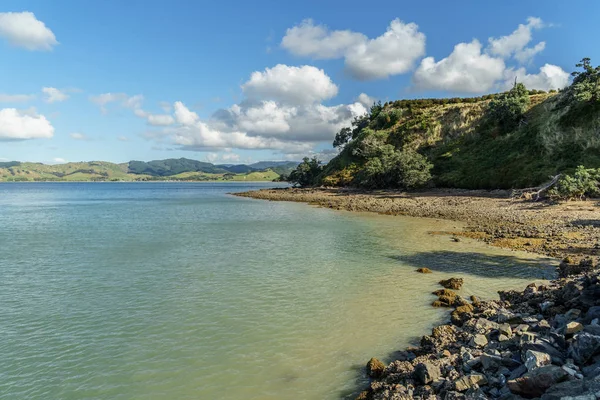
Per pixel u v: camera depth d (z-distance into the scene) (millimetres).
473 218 41250
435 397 7910
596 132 59312
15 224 45594
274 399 9422
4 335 13203
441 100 123500
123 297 17141
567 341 8547
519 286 17672
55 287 18719
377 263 23062
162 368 10953
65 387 10070
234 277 20297
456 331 11898
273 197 95750
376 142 106000
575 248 24188
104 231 38656
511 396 7121
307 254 26078
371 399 8930
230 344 12391
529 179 59188
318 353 11750
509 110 79188
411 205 56438
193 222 46438
